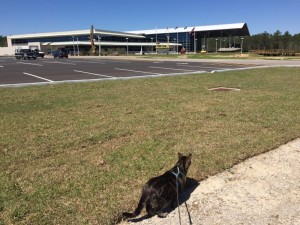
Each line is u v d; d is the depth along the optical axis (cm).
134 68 2264
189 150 543
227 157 513
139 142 582
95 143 579
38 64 2956
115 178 443
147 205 343
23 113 785
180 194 411
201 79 1449
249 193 415
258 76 1593
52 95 1023
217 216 366
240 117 751
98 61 3628
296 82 1368
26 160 502
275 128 668
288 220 360
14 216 355
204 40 10225
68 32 9862
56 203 381
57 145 565
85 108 838
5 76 1667
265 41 10081
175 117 749
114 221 353
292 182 446
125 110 815
